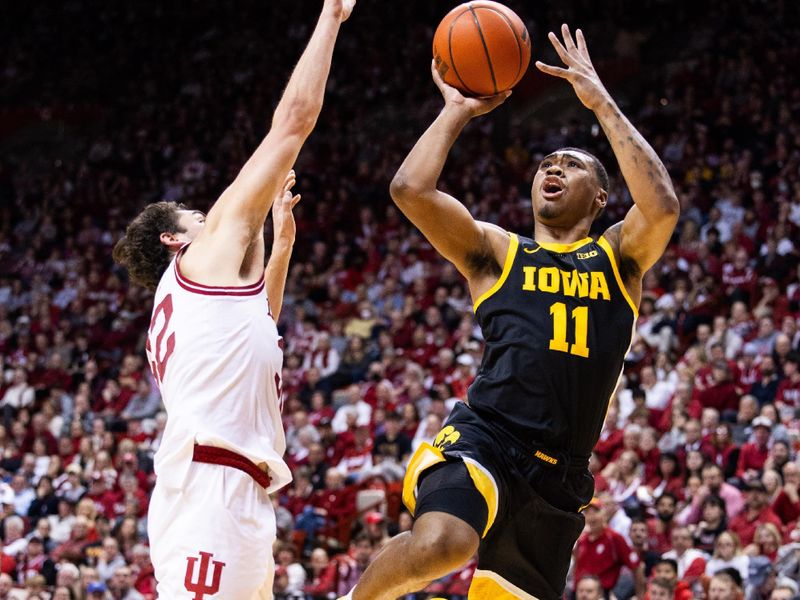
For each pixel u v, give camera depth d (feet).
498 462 11.18
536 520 11.41
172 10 84.79
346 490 37.58
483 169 63.10
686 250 47.37
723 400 36.88
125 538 36.86
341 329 50.83
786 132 57.00
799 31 66.13
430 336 47.52
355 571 32.45
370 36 77.20
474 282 11.92
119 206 71.20
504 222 57.26
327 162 69.46
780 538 28.58
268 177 10.27
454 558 10.59
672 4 72.59
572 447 11.39
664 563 26.81
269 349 10.30
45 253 67.72
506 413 11.29
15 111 83.25
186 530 9.80
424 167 11.59
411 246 55.88
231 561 9.75
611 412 37.65
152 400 49.08
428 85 73.46
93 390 52.24
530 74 71.20
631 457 33.40
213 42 82.38
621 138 11.75
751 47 65.67
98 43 85.25
